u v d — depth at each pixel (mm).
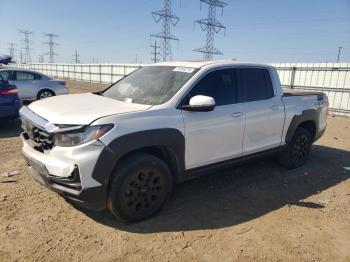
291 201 4543
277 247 3422
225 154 4461
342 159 6715
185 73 4324
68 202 4184
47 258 3080
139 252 3229
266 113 4926
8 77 11836
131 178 3557
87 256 3135
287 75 17281
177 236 3535
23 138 4098
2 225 3586
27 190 4492
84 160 3273
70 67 42781
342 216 4164
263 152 5074
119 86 4879
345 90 14664
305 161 6082
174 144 3826
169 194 3957
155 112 3732
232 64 4680
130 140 3461
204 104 3799
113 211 3562
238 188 4895
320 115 6129
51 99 4434
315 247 3457
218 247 3373
